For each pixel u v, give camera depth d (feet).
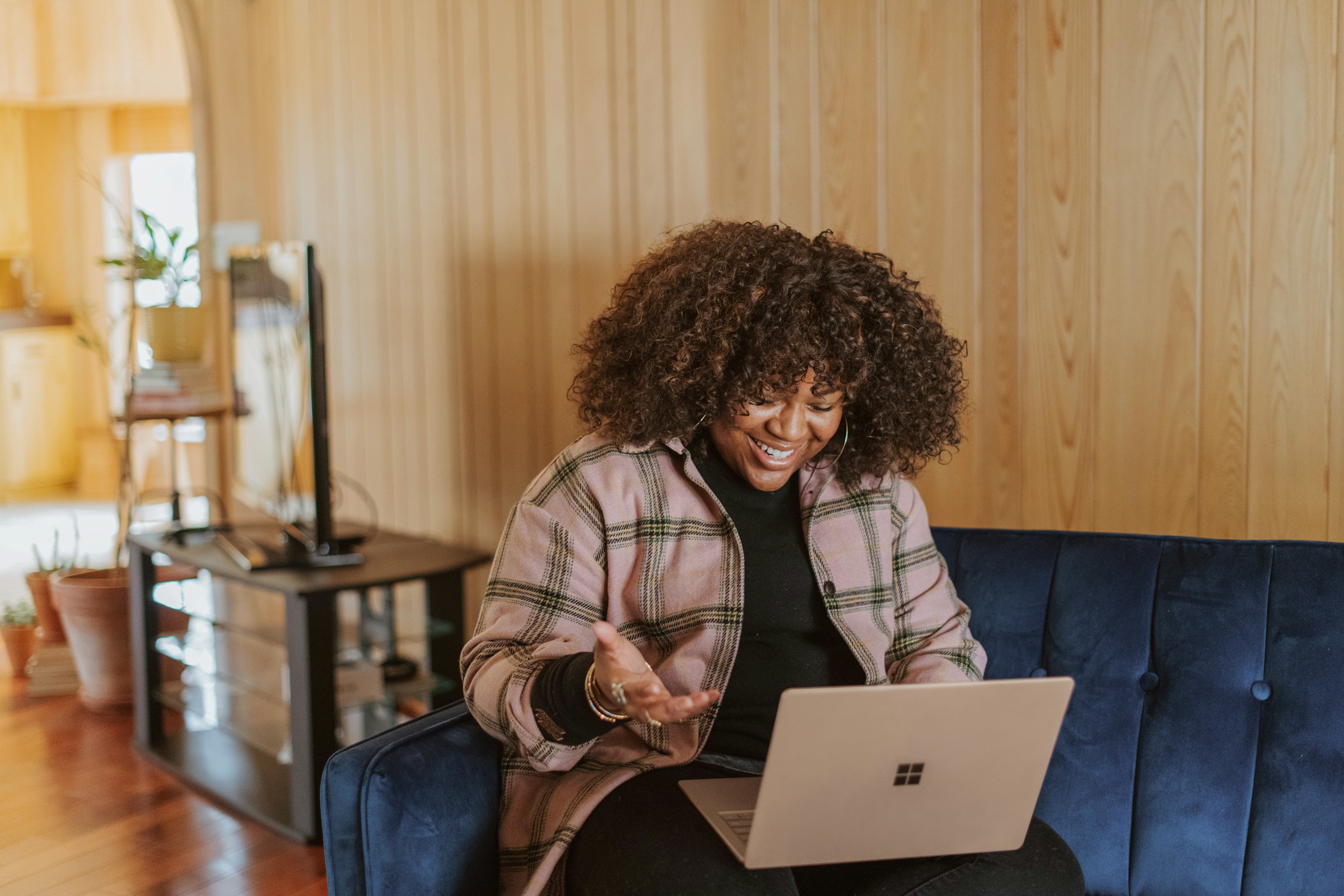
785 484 4.75
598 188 8.51
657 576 4.45
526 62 8.86
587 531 4.43
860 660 4.50
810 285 4.39
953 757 3.53
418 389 10.07
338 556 8.32
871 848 3.63
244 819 8.13
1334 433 5.84
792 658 4.49
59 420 20.03
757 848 3.51
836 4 7.16
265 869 7.37
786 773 3.39
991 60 6.65
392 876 3.88
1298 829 4.30
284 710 9.91
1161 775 4.57
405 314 10.11
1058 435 6.66
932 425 4.87
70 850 7.66
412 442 10.18
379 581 7.91
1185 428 6.26
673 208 8.08
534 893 3.92
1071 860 3.98
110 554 15.64
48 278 20.16
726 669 4.34
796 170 7.44
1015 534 5.24
